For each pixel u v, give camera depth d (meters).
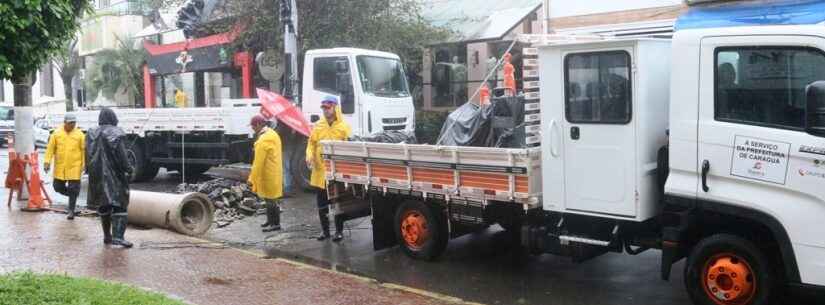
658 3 12.73
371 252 9.05
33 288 5.97
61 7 5.90
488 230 10.09
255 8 18.58
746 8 7.20
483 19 19.88
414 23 20.00
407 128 14.91
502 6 20.41
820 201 5.46
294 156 14.20
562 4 14.25
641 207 6.43
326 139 9.58
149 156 16.31
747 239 5.98
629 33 13.16
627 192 6.49
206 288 7.09
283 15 15.50
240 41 19.11
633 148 6.42
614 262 8.30
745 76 5.80
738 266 5.99
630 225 6.78
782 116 5.65
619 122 6.49
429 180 8.00
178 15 20.72
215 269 7.89
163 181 16.83
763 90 5.72
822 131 5.36
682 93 6.11
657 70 6.52
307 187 14.19
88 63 32.94
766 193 5.73
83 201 13.66
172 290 6.99
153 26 27.30
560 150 6.90
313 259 8.74
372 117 13.99
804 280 5.60
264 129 10.34
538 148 7.12
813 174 5.47
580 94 6.73
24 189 13.36
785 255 5.66
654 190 6.54
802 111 5.55
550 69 6.90
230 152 14.91
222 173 14.58
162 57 21.14
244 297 6.78
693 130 6.07
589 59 6.65
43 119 28.53
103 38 30.75
